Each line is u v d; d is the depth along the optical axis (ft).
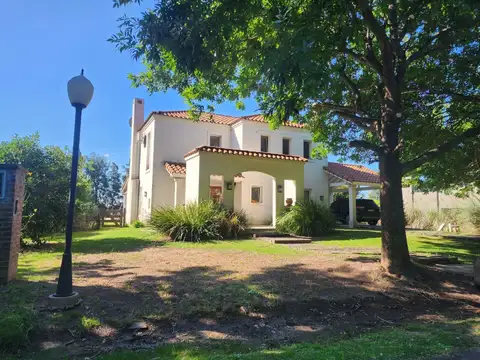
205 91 34.88
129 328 15.01
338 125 42.55
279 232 53.11
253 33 27.71
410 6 25.73
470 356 12.45
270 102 32.71
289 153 75.66
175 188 62.59
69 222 18.06
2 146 43.11
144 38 21.39
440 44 27.17
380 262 28.40
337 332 15.76
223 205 52.95
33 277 23.34
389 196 26.30
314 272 26.27
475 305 20.53
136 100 82.69
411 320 17.84
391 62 26.61
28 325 13.78
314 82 17.47
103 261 29.99
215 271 26.22
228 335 14.97
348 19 24.36
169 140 68.13
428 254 36.73
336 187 80.59
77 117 18.58
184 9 20.83
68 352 12.76
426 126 34.83
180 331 15.21
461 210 66.03
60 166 45.32
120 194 186.91
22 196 23.57
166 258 31.83
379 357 12.03
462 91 32.76
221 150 53.36
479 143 35.24
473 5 20.17
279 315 17.62
